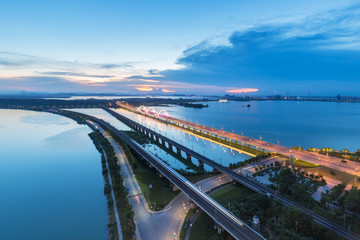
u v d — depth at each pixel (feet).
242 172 537.24
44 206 438.40
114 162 599.98
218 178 513.45
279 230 302.04
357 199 333.62
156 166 558.15
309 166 559.79
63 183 545.85
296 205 361.71
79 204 440.45
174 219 356.59
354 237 280.51
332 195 387.34
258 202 362.53
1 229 367.04
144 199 423.23
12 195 488.85
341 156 621.31
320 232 283.79
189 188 415.03
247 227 296.30
